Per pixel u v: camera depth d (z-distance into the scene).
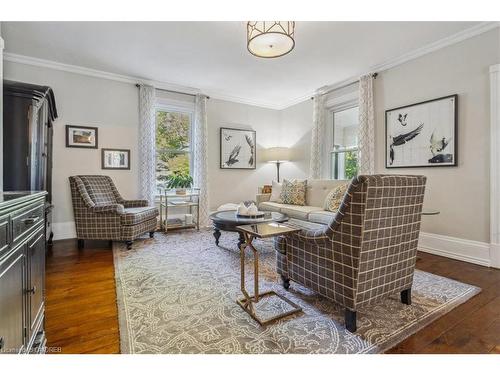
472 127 2.78
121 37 2.92
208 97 4.87
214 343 1.43
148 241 3.61
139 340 1.45
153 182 4.33
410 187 1.62
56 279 2.31
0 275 0.85
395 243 1.63
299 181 4.23
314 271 1.75
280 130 5.72
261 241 3.63
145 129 4.23
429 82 3.14
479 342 1.44
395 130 3.48
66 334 1.51
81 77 3.82
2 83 2.17
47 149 3.19
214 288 2.12
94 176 3.72
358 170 3.90
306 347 1.40
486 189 2.69
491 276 2.39
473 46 2.77
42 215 1.37
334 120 4.65
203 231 4.28
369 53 3.31
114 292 2.06
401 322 1.64
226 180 5.16
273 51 2.62
